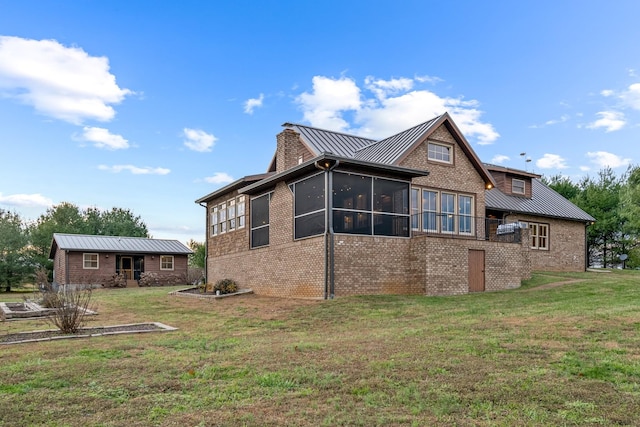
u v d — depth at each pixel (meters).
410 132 19.75
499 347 7.01
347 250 15.44
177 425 4.30
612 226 37.62
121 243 36.00
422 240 16.19
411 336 8.34
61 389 5.56
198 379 5.91
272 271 18.31
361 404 4.79
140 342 8.88
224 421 4.37
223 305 16.00
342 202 15.59
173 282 35.97
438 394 4.98
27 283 37.19
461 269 16.62
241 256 21.23
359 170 16.06
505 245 18.12
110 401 5.05
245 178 20.70
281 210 18.02
